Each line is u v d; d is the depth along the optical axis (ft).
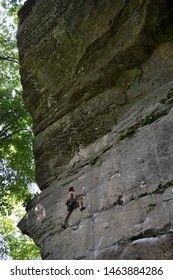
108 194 24.00
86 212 25.27
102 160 26.78
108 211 23.25
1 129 59.88
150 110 24.04
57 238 26.89
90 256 22.39
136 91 26.66
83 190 26.81
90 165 27.89
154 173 21.20
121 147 25.18
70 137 31.17
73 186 28.40
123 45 26.27
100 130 28.86
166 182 20.08
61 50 31.60
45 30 33.40
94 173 26.81
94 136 29.27
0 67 65.36
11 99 60.03
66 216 26.53
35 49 34.42
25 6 36.81
